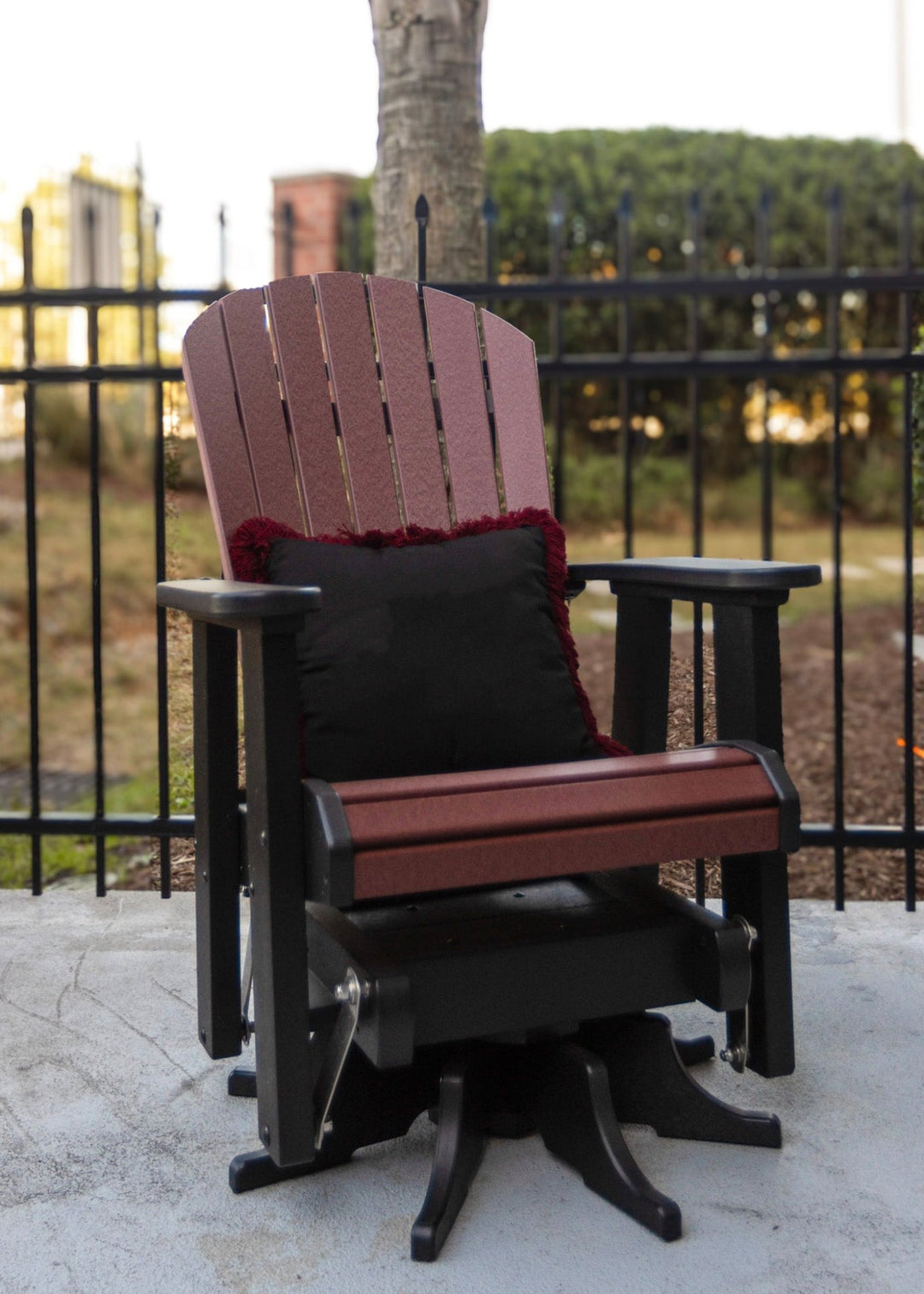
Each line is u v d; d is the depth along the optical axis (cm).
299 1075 131
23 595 563
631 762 137
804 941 218
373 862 120
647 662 169
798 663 455
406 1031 123
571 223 787
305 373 180
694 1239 131
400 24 264
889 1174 143
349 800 123
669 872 215
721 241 809
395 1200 140
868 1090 164
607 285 240
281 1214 137
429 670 153
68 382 242
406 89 264
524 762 155
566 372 243
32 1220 135
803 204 820
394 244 269
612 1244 130
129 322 720
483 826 124
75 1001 194
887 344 819
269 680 127
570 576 175
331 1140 144
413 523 184
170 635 237
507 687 156
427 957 128
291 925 129
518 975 131
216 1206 138
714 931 137
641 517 750
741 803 135
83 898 247
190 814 250
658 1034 151
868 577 610
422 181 265
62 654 531
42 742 447
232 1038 153
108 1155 149
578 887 157
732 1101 161
